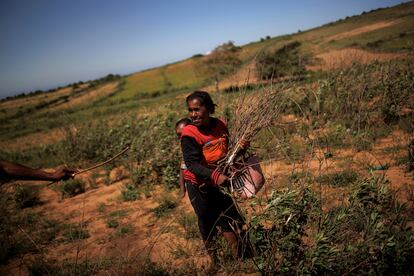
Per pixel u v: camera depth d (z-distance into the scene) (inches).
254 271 124.6
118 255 164.9
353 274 108.0
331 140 252.8
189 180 122.7
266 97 128.8
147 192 250.1
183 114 375.9
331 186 181.0
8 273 166.1
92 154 393.4
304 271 103.7
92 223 213.8
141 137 319.9
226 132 123.0
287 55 600.1
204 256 152.4
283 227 112.0
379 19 3457.2
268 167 217.6
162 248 166.9
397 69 336.2
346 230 113.1
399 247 105.1
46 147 501.0
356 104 301.9
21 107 2994.6
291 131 273.0
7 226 219.3
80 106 2112.5
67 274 148.8
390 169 199.6
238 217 125.7
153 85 2768.2
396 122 290.4
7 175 86.1
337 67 404.8
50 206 262.7
